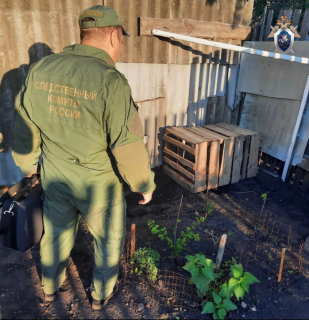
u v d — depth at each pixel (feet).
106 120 5.68
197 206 12.41
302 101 12.83
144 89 13.48
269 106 14.83
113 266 7.32
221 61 15.21
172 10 12.73
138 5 12.06
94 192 6.40
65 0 10.70
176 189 13.66
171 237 10.41
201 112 15.74
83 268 8.95
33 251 9.61
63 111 5.77
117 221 7.00
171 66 13.79
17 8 10.05
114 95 5.54
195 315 7.60
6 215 6.41
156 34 12.31
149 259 8.79
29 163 6.95
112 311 7.63
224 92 16.16
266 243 10.31
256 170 14.92
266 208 12.53
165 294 8.16
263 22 14.99
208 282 7.61
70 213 6.98
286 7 22.08
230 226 11.17
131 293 8.16
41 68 5.94
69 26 11.05
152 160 14.83
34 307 7.68
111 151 5.95
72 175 6.25
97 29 5.96
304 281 8.76
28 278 8.58
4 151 11.34
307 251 9.93
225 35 14.44
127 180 6.21
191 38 12.55
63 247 7.32
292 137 13.52
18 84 10.83
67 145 6.02
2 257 9.30
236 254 9.70
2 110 10.84
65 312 7.56
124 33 6.83
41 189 7.18
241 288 7.54
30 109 6.01
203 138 12.80
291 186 14.26
